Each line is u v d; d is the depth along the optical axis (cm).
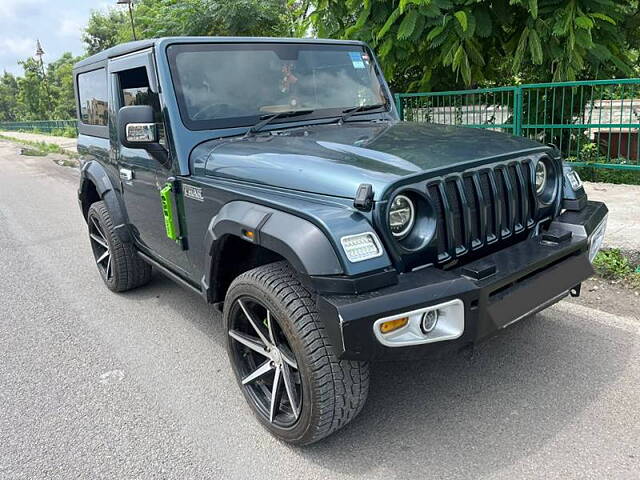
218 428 296
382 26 761
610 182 736
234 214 269
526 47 718
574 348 342
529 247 279
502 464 250
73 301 493
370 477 249
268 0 1069
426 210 245
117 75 392
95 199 523
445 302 226
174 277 383
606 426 269
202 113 330
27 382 356
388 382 322
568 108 760
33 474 267
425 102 851
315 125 355
